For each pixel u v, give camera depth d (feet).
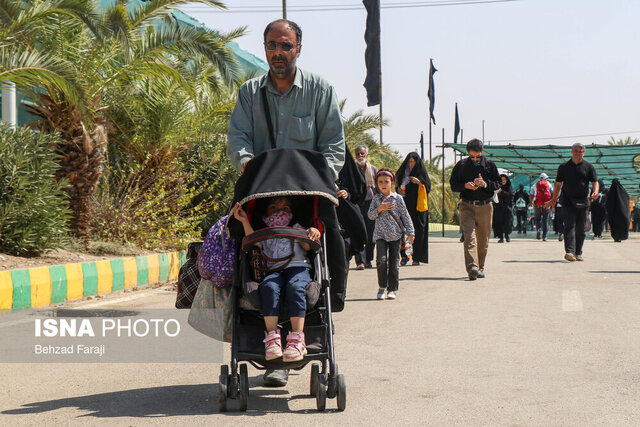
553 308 29.78
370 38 103.24
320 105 17.24
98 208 46.70
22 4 41.83
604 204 89.30
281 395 17.26
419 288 36.86
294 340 14.98
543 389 17.37
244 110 17.33
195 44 47.42
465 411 15.58
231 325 16.46
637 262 50.21
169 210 49.34
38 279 31.07
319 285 15.61
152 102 52.06
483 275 41.01
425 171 48.52
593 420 14.92
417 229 48.55
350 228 18.25
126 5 47.39
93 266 34.94
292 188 15.34
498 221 72.79
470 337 23.90
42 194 36.81
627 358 20.61
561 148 83.92
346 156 19.34
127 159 54.08
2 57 37.09
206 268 16.08
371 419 15.06
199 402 16.53
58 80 37.96
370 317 28.22
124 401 16.61
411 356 21.15
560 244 70.64
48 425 14.76
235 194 15.78
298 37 16.88
